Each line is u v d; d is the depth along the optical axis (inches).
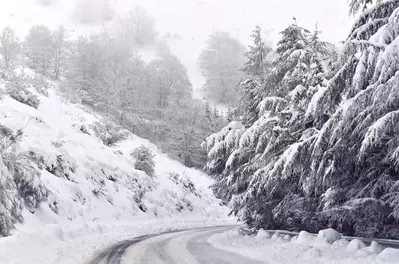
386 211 369.7
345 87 343.3
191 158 2208.4
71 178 828.0
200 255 364.2
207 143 689.0
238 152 606.9
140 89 2928.2
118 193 1007.0
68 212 663.1
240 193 708.7
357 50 301.7
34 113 1047.0
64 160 848.9
